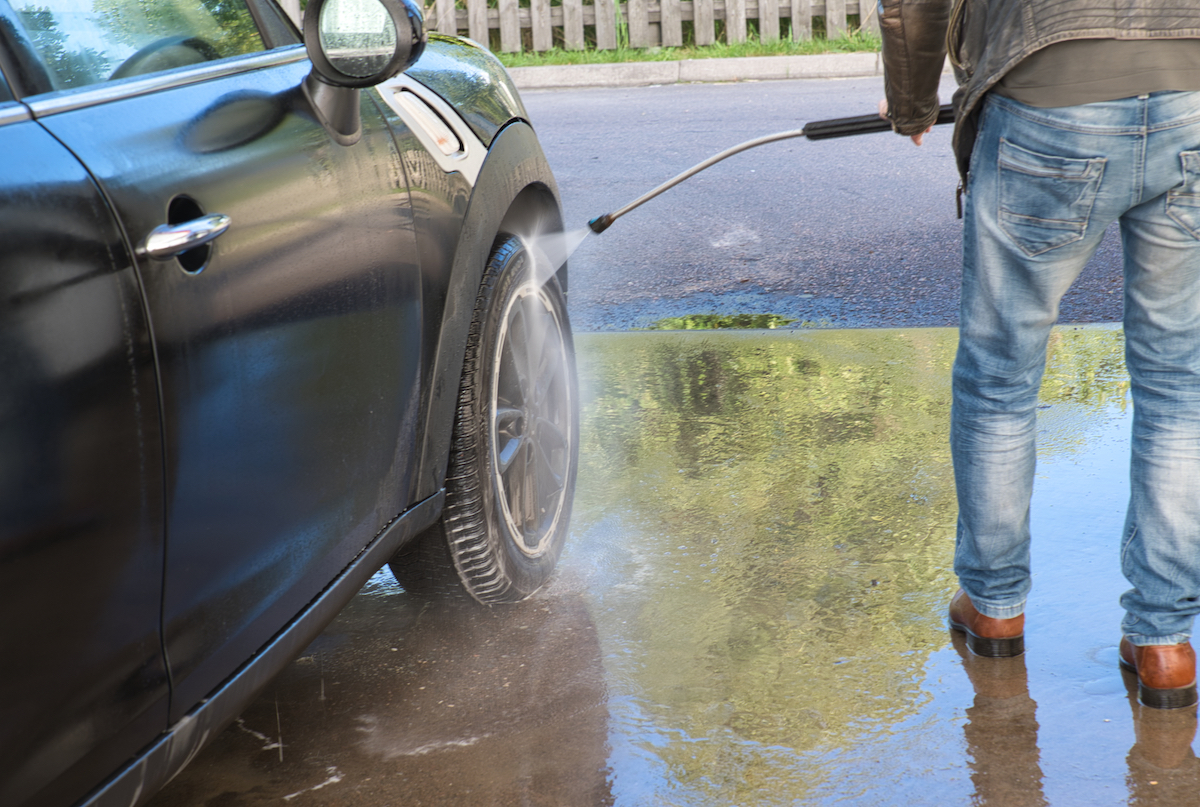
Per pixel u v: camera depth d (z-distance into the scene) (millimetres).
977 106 1913
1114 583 2432
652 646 2299
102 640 1225
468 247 2219
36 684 1131
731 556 2668
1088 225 1822
